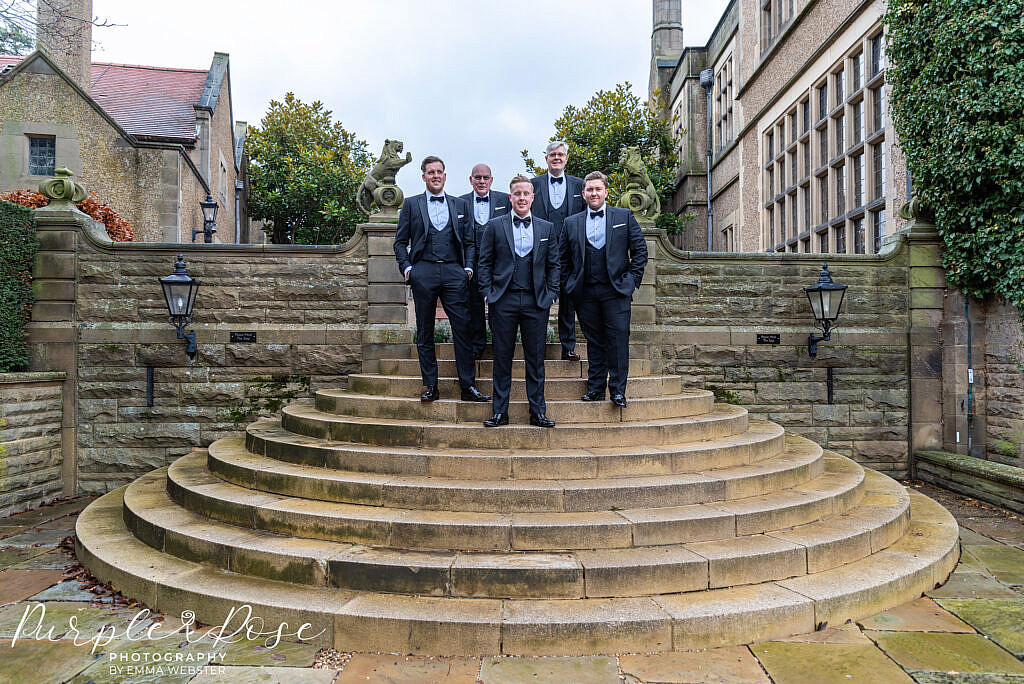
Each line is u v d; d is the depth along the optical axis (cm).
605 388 554
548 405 530
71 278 752
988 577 449
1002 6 657
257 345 768
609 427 499
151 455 758
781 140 1504
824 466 599
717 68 2075
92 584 426
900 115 812
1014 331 732
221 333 766
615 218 526
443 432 494
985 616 379
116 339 754
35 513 660
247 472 495
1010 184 676
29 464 681
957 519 615
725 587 372
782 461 531
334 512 415
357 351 775
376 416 564
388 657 326
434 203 539
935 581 427
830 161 1214
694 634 333
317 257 784
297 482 460
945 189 759
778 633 347
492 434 489
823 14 1252
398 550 387
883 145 1029
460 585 357
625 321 529
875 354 809
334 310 783
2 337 700
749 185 1719
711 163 2123
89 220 770
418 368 650
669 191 2073
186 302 708
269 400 768
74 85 1309
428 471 457
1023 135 652
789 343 809
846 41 1145
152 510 491
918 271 809
